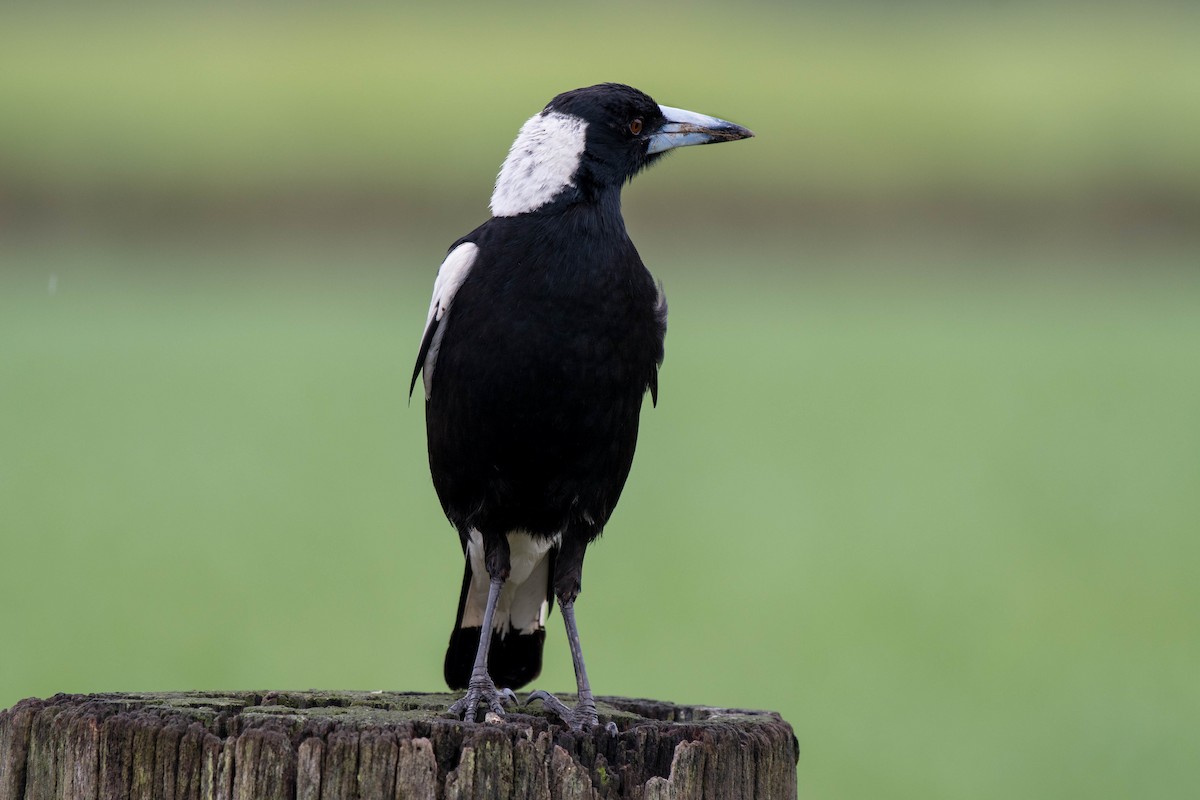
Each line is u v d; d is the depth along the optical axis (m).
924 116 38.47
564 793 3.81
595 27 46.59
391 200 34.84
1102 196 36.00
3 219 34.06
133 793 3.79
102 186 34.25
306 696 4.55
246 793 3.74
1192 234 36.06
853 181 35.88
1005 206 36.03
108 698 4.25
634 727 4.11
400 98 37.69
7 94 37.19
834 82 40.22
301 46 42.41
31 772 3.93
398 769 3.74
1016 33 45.69
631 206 35.00
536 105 37.66
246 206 34.56
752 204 35.28
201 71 39.44
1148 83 40.34
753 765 4.12
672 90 39.12
